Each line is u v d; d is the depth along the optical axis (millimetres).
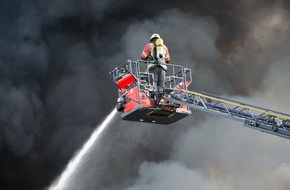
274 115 13086
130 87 15445
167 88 14852
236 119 14008
